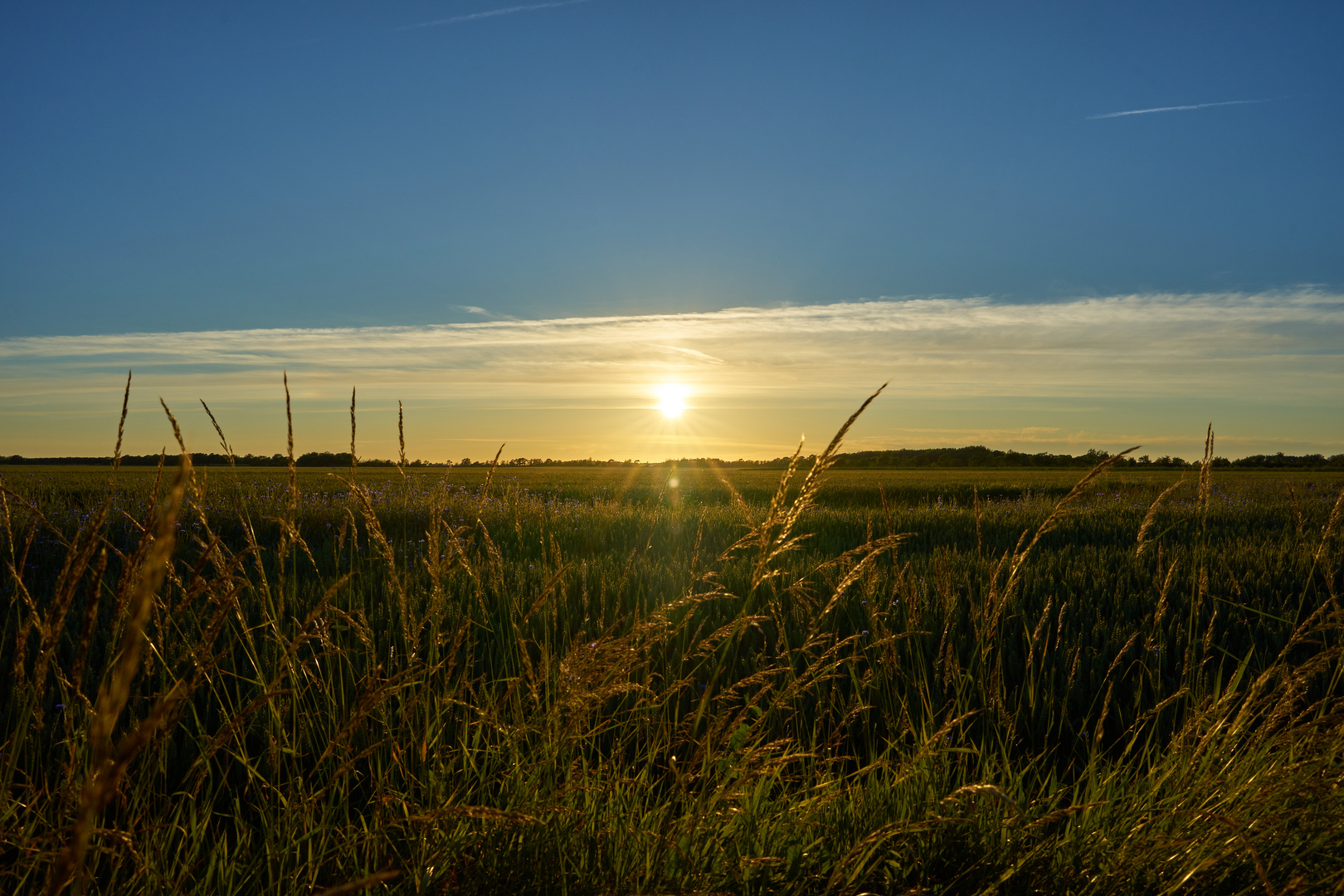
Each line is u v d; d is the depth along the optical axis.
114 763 0.95
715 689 3.76
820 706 3.25
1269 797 2.19
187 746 3.06
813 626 2.92
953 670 3.34
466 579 5.02
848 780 2.81
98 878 2.11
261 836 2.44
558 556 3.19
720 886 1.98
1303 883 1.86
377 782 2.72
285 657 2.31
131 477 18.67
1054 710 3.71
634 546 8.94
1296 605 5.38
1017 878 2.10
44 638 1.64
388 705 2.99
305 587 5.19
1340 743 2.37
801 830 2.35
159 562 0.89
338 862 2.12
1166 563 6.95
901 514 12.83
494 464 2.92
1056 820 2.31
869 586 3.38
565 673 2.26
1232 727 2.61
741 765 2.38
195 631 3.15
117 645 2.35
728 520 11.73
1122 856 2.07
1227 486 21.06
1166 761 2.73
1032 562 7.27
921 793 2.56
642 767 3.13
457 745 2.89
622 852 2.08
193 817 2.16
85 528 1.62
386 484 15.52
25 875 1.80
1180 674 4.00
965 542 9.66
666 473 40.44
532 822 1.92
